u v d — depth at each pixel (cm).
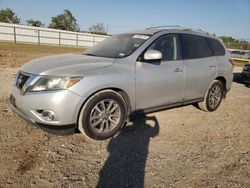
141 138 439
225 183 321
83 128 396
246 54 3161
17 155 354
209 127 518
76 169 333
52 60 445
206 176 334
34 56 1889
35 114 379
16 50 2458
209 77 579
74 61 429
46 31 4781
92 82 388
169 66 492
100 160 360
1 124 453
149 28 545
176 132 478
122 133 454
